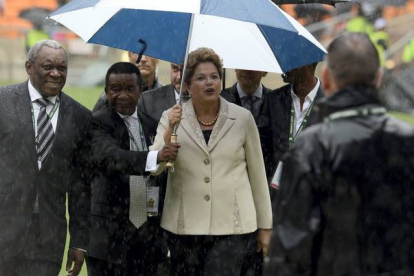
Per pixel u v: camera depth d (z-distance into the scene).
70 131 19.97
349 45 12.80
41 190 19.67
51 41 19.98
